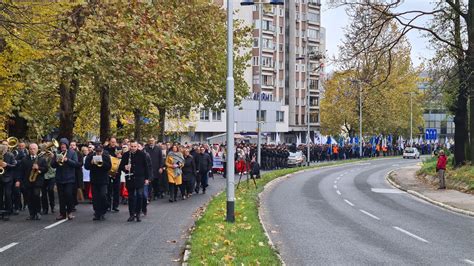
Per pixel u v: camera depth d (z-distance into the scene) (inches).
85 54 662.5
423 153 3900.1
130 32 648.4
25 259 450.3
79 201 871.1
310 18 4256.9
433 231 665.0
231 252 449.7
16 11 612.4
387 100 3024.1
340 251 515.2
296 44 4126.5
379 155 3499.0
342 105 3120.1
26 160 683.4
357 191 1279.5
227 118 662.5
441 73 1368.1
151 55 658.2
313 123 4261.8
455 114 1503.4
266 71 3870.6
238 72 1868.8
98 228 618.8
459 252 519.5
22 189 757.9
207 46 1225.4
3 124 1042.7
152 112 1549.0
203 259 418.9
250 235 542.9
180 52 720.3
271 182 1477.6
